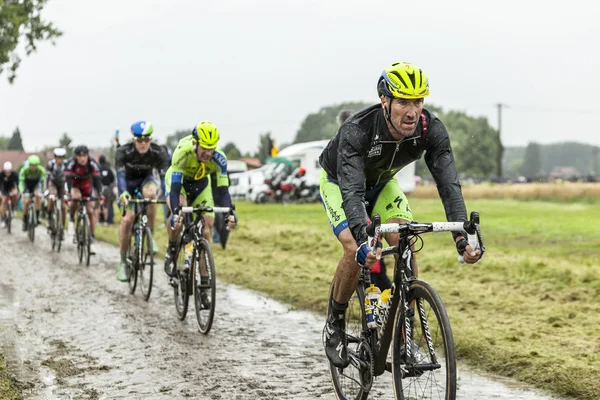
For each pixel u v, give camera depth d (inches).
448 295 271.4
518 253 382.3
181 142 239.9
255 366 181.3
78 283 318.0
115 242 492.7
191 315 248.1
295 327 227.9
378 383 167.0
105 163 634.2
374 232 120.0
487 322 224.2
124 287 308.7
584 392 153.3
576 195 995.3
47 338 211.0
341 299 147.2
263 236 488.1
